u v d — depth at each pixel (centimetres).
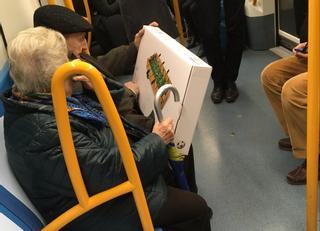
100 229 123
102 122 125
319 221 170
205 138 254
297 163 213
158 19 216
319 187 187
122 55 199
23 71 112
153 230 118
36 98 114
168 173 150
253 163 221
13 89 121
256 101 286
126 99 165
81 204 106
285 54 349
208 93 312
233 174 216
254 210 189
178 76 141
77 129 115
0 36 165
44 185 115
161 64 160
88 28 161
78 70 90
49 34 116
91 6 349
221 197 201
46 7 157
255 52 373
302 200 189
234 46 282
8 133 114
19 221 108
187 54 148
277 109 215
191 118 139
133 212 123
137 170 111
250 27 367
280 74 205
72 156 99
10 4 191
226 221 186
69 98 126
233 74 293
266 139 241
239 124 262
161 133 129
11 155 116
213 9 266
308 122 124
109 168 111
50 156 108
